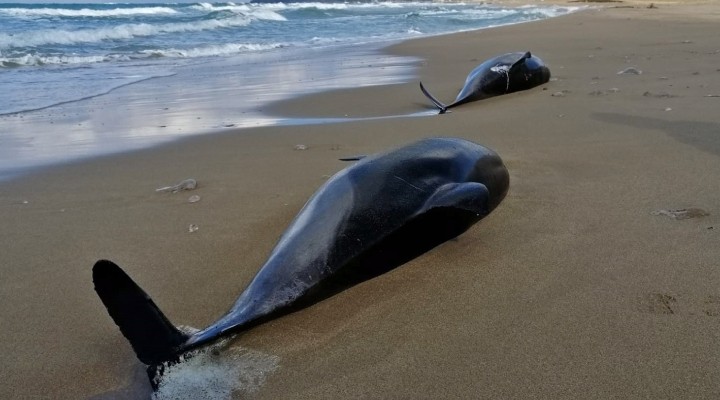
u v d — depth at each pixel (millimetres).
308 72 11781
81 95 9359
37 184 4742
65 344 2459
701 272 2695
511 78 8062
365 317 2533
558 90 8109
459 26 26266
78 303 2789
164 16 27500
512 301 2588
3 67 12516
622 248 2990
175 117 7594
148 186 4574
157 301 2752
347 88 9641
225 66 12898
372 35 21594
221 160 5289
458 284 2760
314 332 2438
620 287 2621
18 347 2441
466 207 2725
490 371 2129
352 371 2184
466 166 3186
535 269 2848
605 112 6227
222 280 2945
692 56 11055
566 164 4449
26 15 25922
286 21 28906
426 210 2725
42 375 2260
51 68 12531
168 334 2174
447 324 2447
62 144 6180
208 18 26953
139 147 5961
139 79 11016
